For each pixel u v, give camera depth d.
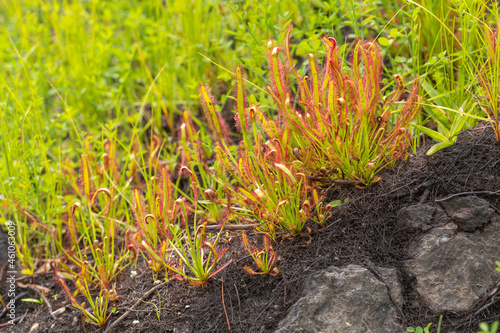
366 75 1.24
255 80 1.44
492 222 1.22
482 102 1.30
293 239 1.27
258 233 1.29
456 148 1.27
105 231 1.36
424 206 1.24
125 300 1.29
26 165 1.39
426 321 1.19
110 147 1.43
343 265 1.23
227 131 1.33
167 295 1.28
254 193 1.25
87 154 1.38
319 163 1.28
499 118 1.27
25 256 1.40
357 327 1.19
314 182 1.29
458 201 1.23
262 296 1.24
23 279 1.39
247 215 1.30
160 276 1.31
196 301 1.26
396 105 1.33
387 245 1.24
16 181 1.39
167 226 1.30
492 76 1.26
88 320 1.28
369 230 1.25
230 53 1.46
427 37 1.39
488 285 1.19
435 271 1.21
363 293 1.20
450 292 1.20
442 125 1.28
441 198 1.24
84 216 1.39
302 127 1.24
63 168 1.48
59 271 1.37
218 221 1.35
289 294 1.22
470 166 1.25
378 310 1.19
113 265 1.33
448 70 1.37
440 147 1.26
